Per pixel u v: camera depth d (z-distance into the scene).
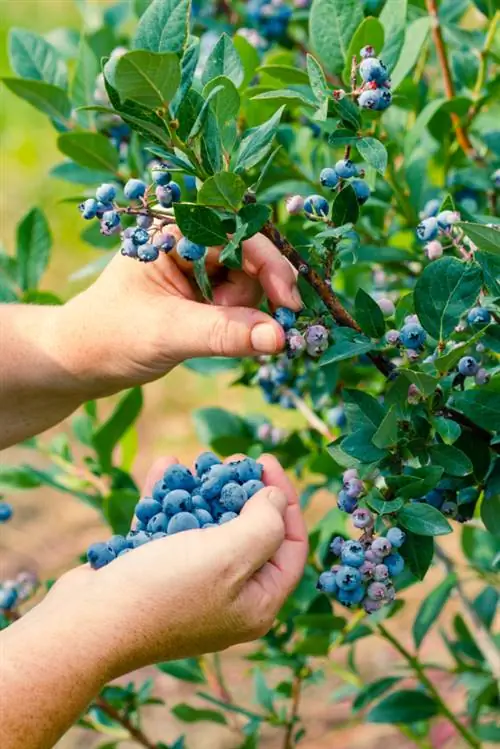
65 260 2.54
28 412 1.02
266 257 0.88
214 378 2.24
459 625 1.21
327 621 1.03
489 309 0.87
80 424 1.15
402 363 0.97
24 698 0.82
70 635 0.83
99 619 0.83
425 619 1.09
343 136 0.86
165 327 0.92
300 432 1.18
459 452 0.85
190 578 0.83
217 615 0.85
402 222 1.11
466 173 1.08
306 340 0.87
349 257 0.92
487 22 1.16
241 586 0.85
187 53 0.81
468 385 0.91
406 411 0.86
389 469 0.86
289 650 1.15
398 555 0.84
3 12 3.19
